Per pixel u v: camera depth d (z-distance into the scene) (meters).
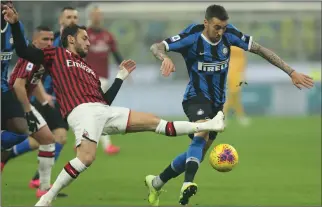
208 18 26.61
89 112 25.03
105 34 51.56
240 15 83.88
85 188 36.66
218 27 26.56
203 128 25.31
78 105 25.22
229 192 35.97
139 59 82.31
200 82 27.75
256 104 81.50
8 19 25.36
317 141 57.88
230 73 70.06
